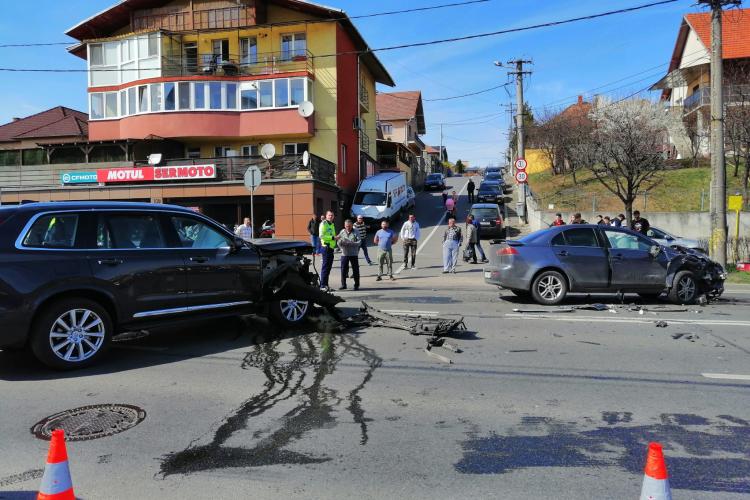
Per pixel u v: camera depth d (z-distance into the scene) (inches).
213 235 285.7
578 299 435.2
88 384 214.7
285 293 306.2
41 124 1369.3
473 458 149.9
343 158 1248.8
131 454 152.9
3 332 215.2
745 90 1012.5
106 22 1283.2
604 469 143.3
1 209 230.1
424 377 222.1
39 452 155.0
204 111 1139.9
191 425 173.2
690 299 405.4
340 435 165.3
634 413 182.5
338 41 1198.9
